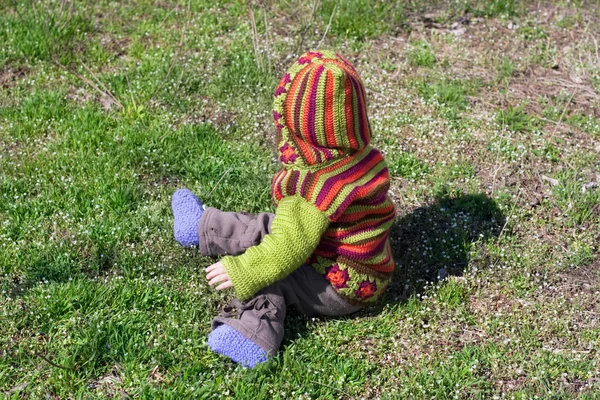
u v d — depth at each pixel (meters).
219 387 2.33
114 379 2.35
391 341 2.46
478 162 2.96
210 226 2.53
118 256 2.61
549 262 2.65
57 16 3.45
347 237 2.39
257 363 2.36
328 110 2.29
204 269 2.54
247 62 3.28
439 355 2.43
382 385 2.38
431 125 3.07
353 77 2.32
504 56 3.42
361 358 2.42
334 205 2.33
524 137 3.06
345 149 2.34
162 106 3.11
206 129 3.01
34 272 2.55
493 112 3.15
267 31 3.31
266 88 3.18
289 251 2.34
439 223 2.75
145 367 2.37
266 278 2.35
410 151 2.99
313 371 2.38
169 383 2.34
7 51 3.30
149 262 2.60
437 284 2.59
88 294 2.49
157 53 3.33
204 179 2.84
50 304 2.46
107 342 2.40
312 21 3.46
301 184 2.34
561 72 3.36
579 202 2.80
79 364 2.36
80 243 2.62
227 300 2.52
